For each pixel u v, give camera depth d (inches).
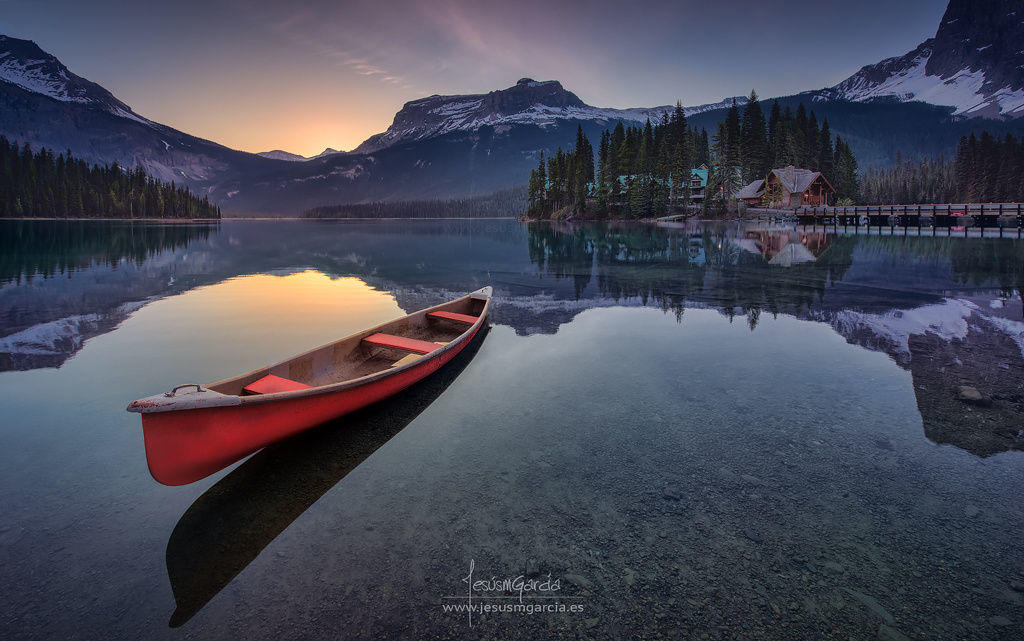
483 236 2519.7
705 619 144.9
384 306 666.8
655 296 692.1
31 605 154.9
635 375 360.2
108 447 261.7
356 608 151.4
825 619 144.4
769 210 2886.3
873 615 145.8
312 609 151.3
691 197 3467.0
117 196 6166.3
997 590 154.9
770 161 3666.3
